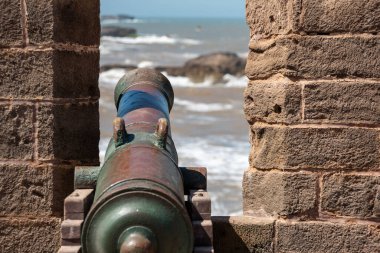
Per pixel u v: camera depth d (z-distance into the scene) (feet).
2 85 19.25
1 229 19.76
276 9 17.87
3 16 19.01
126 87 20.02
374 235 18.24
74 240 15.66
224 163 55.72
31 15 18.95
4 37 19.08
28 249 19.81
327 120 17.95
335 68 17.80
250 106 18.48
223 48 280.10
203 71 139.13
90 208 15.57
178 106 96.17
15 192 19.61
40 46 19.07
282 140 18.06
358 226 18.21
